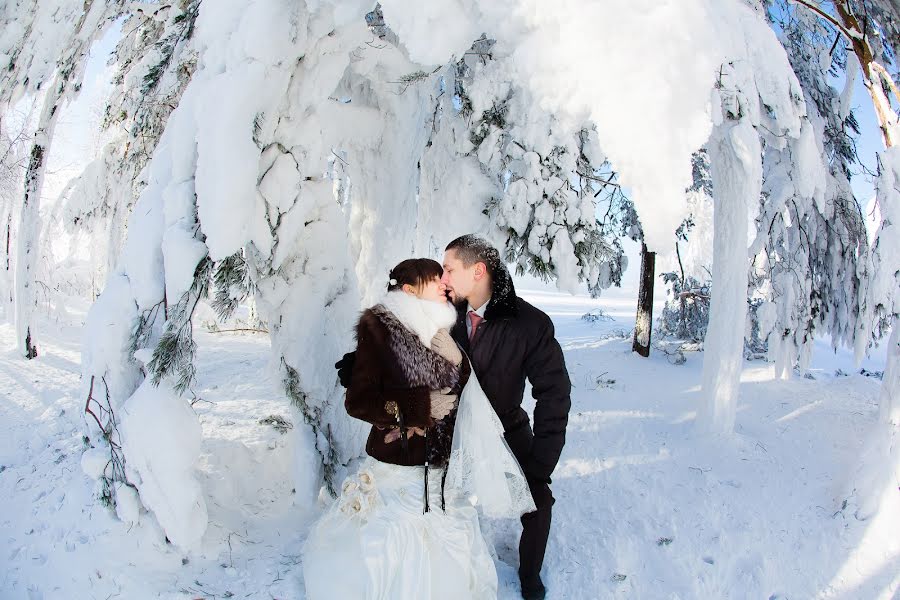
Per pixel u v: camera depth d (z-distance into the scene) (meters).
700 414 4.65
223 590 2.47
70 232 8.96
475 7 2.17
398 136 3.80
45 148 7.35
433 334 2.29
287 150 2.79
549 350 2.49
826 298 6.89
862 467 3.29
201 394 5.63
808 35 6.53
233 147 2.34
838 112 6.47
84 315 11.02
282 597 2.44
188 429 2.59
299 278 3.03
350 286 3.21
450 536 2.34
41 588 2.51
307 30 2.59
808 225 6.51
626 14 1.85
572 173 4.14
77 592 2.44
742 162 4.09
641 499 3.55
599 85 1.91
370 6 2.48
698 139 1.94
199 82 2.61
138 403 2.52
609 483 3.79
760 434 4.71
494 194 4.27
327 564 2.27
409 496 2.33
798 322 6.48
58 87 5.50
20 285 7.35
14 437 4.53
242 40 2.44
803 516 3.34
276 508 3.17
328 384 3.11
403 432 2.33
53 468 3.75
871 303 3.48
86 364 2.71
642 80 1.86
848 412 5.08
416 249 4.71
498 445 2.42
